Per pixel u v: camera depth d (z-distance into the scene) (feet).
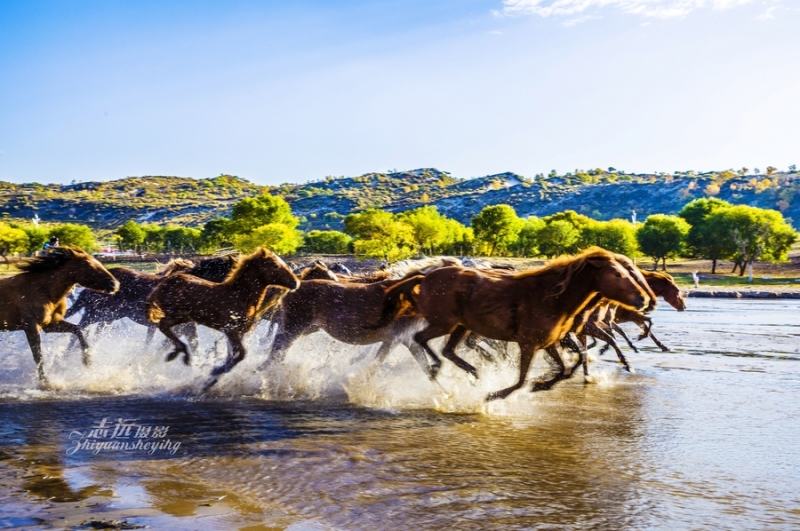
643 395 38.60
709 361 52.26
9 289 40.34
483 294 34.53
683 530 19.42
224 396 37.93
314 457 25.99
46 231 360.89
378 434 29.58
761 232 259.19
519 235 351.46
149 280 49.47
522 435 29.50
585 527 19.54
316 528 19.35
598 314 46.62
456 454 26.50
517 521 19.92
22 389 39.22
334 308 39.65
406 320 39.42
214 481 23.32
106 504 20.99
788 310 119.65
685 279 244.83
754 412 34.14
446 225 371.35
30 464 24.90
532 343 33.73
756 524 19.90
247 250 320.91
